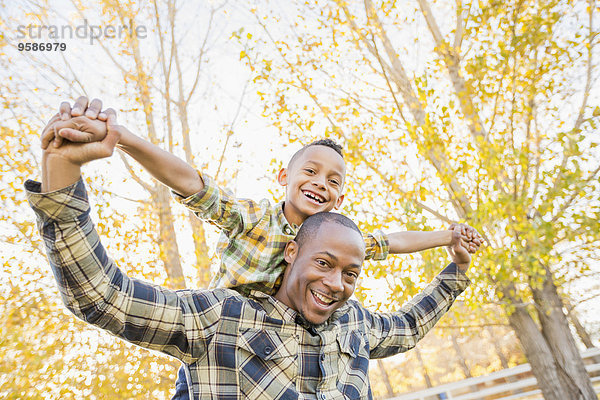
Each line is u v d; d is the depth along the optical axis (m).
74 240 1.09
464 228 2.26
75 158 1.03
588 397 7.47
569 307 8.29
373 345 1.84
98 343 7.64
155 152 1.36
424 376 26.72
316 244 1.46
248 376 1.32
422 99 7.49
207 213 1.57
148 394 7.48
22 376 7.17
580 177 7.13
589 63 8.05
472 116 8.49
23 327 7.45
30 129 7.80
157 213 8.53
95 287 1.14
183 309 1.32
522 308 7.97
